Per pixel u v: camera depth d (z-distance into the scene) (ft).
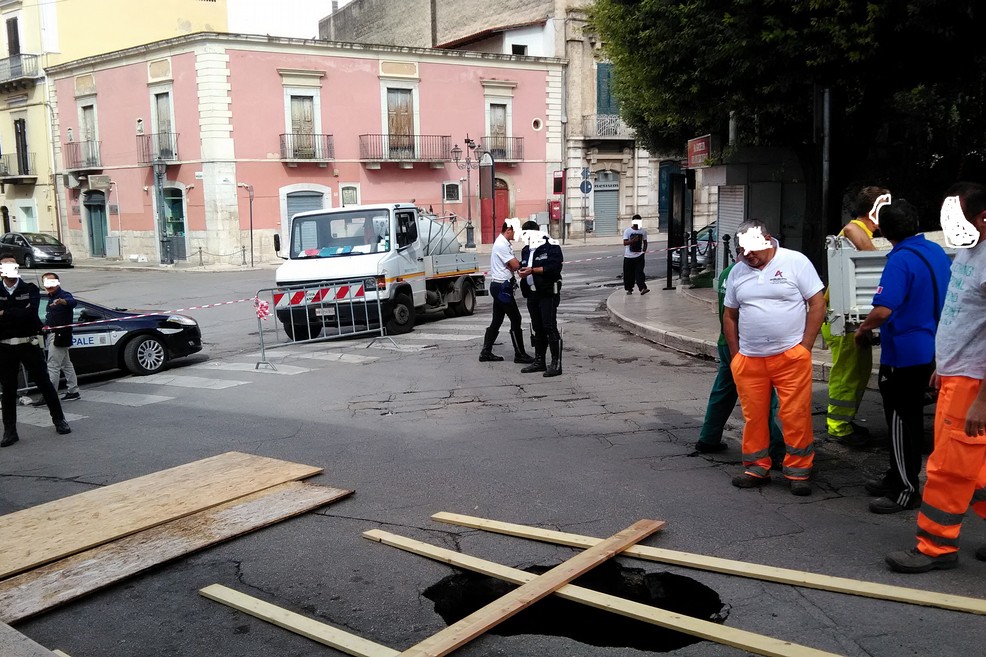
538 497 18.10
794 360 17.24
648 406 26.12
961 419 13.01
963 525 15.40
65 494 20.15
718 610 12.73
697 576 13.91
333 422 25.91
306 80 105.91
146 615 13.52
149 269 102.12
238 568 15.16
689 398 27.07
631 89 49.55
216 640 12.60
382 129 112.27
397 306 44.65
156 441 24.76
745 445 18.26
